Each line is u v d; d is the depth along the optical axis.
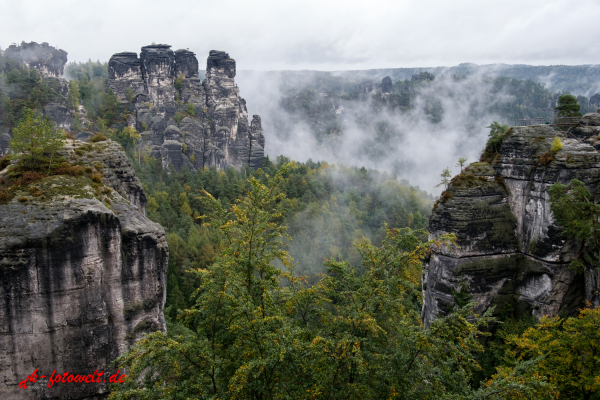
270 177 21.72
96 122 149.38
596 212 35.50
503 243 42.16
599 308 27.58
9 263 19.98
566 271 38.72
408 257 21.44
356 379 20.77
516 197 42.72
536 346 26.98
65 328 21.34
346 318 20.98
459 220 41.53
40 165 24.42
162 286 25.28
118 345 23.05
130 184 30.12
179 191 112.31
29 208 21.28
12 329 20.39
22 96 132.38
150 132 152.00
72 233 21.06
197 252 77.38
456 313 18.83
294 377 19.39
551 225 38.50
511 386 16.62
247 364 16.28
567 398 24.97
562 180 38.56
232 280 18.98
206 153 159.00
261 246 21.75
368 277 21.23
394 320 22.12
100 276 22.14
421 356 20.73
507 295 42.03
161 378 18.53
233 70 175.25
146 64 162.50
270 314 20.12
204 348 18.73
